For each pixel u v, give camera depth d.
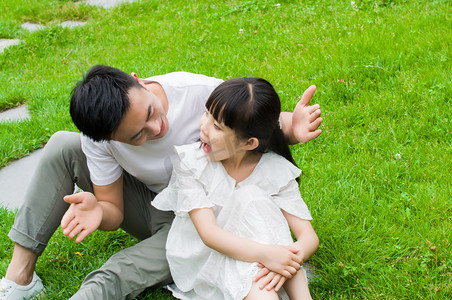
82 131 2.03
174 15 6.93
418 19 4.75
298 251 2.08
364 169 3.10
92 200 2.19
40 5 8.34
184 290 2.27
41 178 2.37
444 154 3.09
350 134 3.48
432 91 3.62
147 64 5.23
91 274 2.25
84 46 6.50
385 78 3.91
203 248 2.17
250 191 2.14
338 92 3.87
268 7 6.08
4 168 3.95
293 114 2.28
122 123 1.95
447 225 2.59
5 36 7.36
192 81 2.36
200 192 2.18
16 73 5.89
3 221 3.13
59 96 4.86
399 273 2.35
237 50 5.01
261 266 2.03
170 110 2.29
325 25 4.99
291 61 4.43
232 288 2.02
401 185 2.95
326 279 2.39
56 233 2.92
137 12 7.42
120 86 1.95
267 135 2.20
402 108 3.54
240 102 2.08
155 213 2.51
